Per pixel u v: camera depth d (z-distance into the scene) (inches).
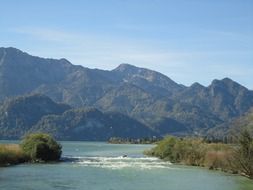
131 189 2518.5
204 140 6752.0
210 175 3371.1
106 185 2667.3
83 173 3348.9
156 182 2866.6
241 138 3353.8
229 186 2736.2
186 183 2847.0
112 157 5708.7
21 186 2549.2
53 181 2810.0
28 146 4456.2
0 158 3917.3
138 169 3789.4
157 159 5295.3
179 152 4761.3
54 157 4628.4
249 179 3129.9
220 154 3983.8
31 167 3769.7
